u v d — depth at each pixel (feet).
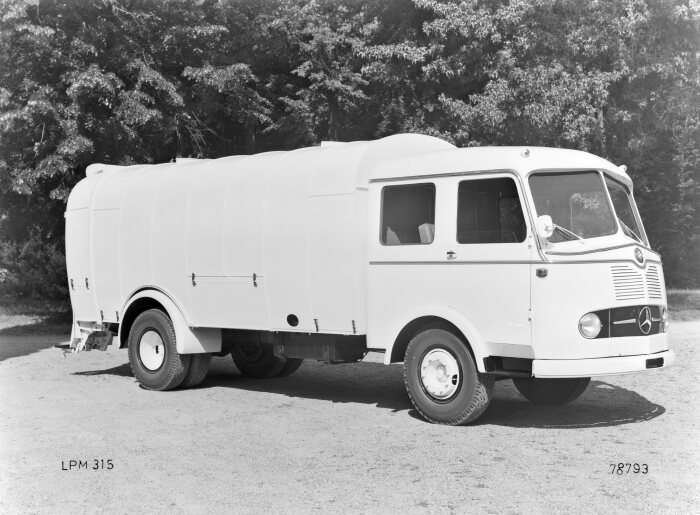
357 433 25.94
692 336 55.36
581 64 64.64
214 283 33.94
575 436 25.23
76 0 64.23
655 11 66.49
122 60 65.31
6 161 63.57
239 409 30.55
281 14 77.97
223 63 75.20
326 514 17.57
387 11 74.43
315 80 79.61
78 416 29.22
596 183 27.32
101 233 39.11
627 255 25.81
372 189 29.35
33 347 53.98
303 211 30.68
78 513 18.02
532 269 25.43
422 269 27.78
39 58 63.10
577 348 24.91
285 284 31.30
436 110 69.26
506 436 25.29
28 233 78.54
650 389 34.50
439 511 17.67
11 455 23.41
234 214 33.19
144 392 34.94
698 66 67.41
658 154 106.93
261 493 19.26
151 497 19.11
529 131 62.13
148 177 37.88
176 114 68.80
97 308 39.52
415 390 27.73
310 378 39.60
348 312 29.50
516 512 17.57
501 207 26.37
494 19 62.85
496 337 26.03
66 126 61.31
